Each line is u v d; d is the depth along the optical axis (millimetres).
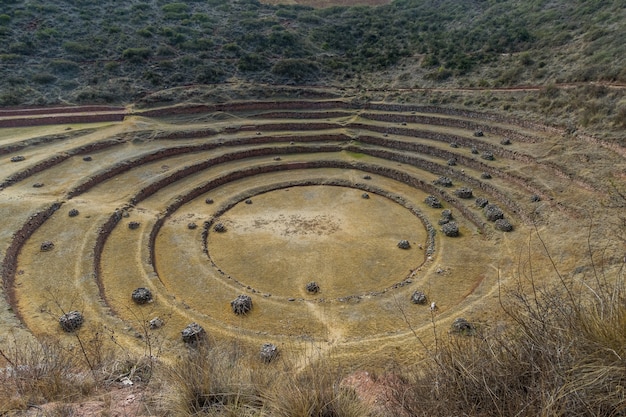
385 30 79750
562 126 41219
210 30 73125
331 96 61906
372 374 16422
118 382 11000
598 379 5848
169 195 39500
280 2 95500
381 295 26922
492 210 34406
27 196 35469
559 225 30172
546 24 62219
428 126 52250
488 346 7418
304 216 38000
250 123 55000
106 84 58125
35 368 10578
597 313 6555
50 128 49812
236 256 32000
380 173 46312
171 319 23750
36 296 24438
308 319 24719
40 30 63344
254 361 19609
